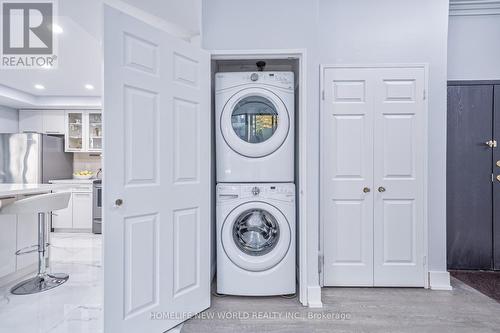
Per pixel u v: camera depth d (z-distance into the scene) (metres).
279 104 2.21
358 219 2.49
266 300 2.21
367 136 2.49
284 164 2.22
